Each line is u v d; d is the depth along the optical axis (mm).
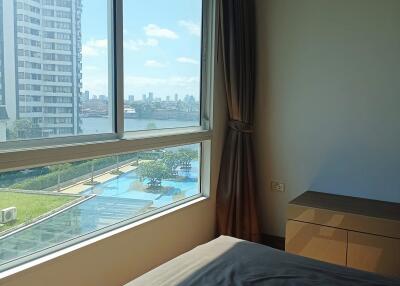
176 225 2836
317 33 3215
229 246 1889
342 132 3191
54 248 1952
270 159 3508
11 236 1733
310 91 3287
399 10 2904
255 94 3510
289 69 3355
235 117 3297
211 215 3328
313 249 2828
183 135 2859
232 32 3105
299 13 3271
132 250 2398
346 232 2689
